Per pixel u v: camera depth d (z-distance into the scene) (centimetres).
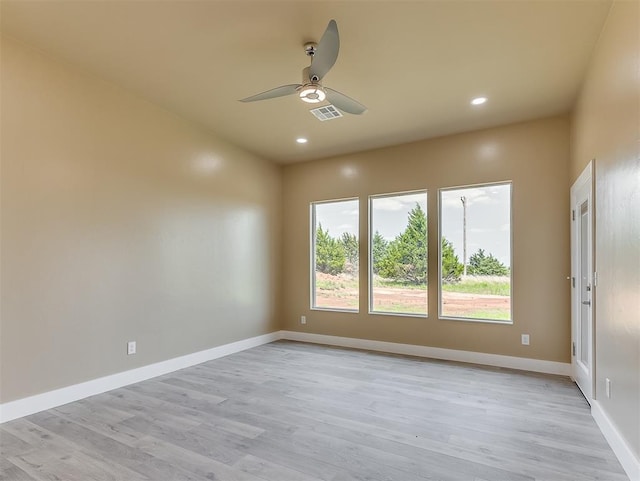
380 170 522
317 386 359
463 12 245
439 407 306
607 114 251
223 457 228
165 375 394
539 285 414
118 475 208
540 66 310
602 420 258
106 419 281
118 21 259
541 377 388
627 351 211
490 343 438
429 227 482
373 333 518
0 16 254
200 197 452
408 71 320
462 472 211
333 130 457
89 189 335
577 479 204
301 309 583
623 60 218
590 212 296
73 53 301
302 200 590
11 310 281
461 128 448
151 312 388
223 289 484
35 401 292
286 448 238
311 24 260
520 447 239
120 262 359
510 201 438
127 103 368
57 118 312
